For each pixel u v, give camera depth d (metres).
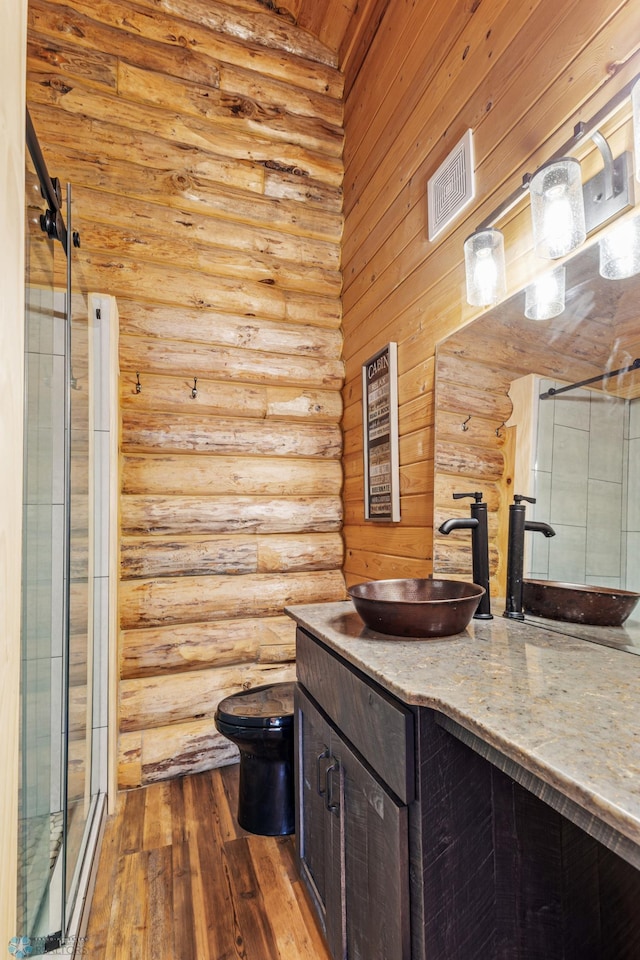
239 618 2.38
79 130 2.20
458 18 1.62
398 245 2.03
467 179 1.53
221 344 2.44
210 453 2.40
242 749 1.77
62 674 1.29
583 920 0.94
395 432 2.00
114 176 2.26
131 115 2.30
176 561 2.27
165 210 2.35
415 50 1.91
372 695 1.00
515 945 0.89
